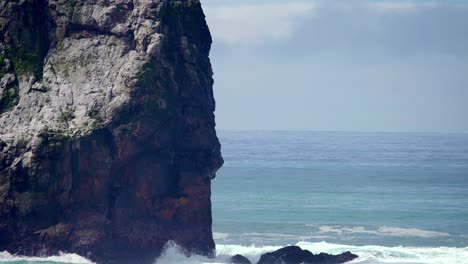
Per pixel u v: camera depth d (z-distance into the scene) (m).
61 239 145.50
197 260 151.88
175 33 151.75
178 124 151.50
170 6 151.62
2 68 151.38
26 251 145.38
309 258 158.75
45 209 145.50
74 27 152.75
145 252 149.50
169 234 151.50
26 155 144.62
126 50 150.25
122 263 147.62
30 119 147.25
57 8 153.12
